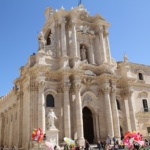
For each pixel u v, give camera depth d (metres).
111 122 40.28
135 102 48.66
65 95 37.94
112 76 43.09
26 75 39.53
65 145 31.02
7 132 50.94
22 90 42.44
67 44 43.62
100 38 46.72
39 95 35.75
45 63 38.28
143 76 52.53
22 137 38.88
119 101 45.69
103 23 48.12
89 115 42.69
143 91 50.53
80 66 41.41
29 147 33.59
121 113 44.75
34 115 35.47
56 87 39.28
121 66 47.88
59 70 39.44
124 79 46.22
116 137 40.09
